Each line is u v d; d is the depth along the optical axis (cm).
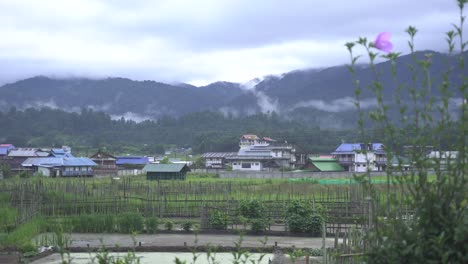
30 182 3083
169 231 2030
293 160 7662
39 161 6388
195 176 5469
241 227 2042
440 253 289
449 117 300
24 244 1536
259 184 3753
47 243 1655
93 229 1992
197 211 2388
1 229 1873
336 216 2042
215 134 11894
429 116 303
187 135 13600
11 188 2623
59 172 6197
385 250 305
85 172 6378
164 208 2414
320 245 1662
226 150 10712
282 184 3625
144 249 1595
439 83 302
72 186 2705
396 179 313
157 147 11938
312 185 3341
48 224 1959
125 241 1777
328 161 6256
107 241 1769
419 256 297
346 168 6141
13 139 12162
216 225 2012
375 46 308
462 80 297
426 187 305
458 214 300
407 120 307
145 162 8288
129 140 13688
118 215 2092
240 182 3838
